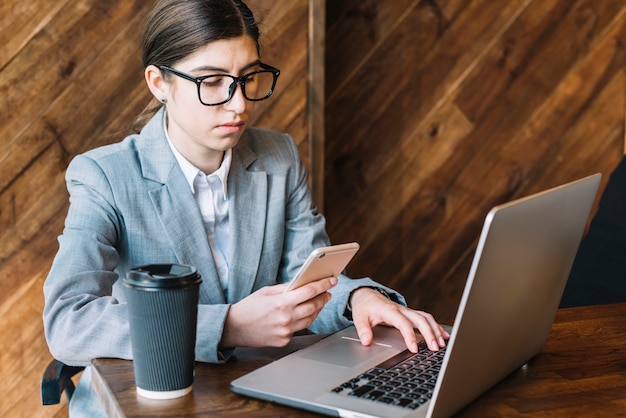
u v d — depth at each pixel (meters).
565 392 1.17
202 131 1.49
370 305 1.44
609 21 2.93
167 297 1.08
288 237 1.79
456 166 2.82
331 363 1.23
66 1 2.11
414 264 2.83
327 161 2.65
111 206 1.56
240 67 1.47
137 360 1.11
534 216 1.05
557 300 1.30
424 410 1.03
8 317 2.17
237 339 1.27
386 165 2.73
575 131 2.96
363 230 2.74
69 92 2.14
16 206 2.14
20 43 2.09
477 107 2.82
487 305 1.01
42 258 2.18
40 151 2.14
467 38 2.76
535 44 2.85
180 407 1.09
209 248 1.60
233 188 1.66
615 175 2.15
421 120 2.75
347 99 2.65
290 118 2.34
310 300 1.29
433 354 1.28
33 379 2.21
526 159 2.91
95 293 1.42
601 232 2.12
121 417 1.06
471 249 2.89
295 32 2.30
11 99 2.10
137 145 1.63
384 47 2.66
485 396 1.15
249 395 1.12
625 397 1.15
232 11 1.47
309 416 1.06
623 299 2.03
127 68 2.18
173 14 1.47
